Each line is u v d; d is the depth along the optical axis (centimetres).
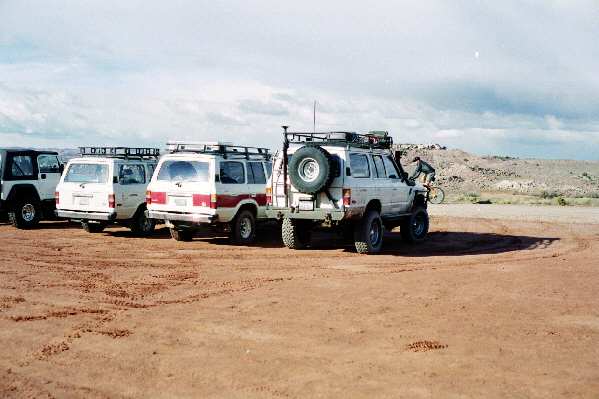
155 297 839
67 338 637
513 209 2603
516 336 653
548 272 1059
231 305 790
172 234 1463
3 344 616
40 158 1717
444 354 588
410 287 914
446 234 1714
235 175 1397
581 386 505
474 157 9056
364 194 1278
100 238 1495
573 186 6562
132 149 1560
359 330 672
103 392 490
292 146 1287
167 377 523
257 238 1564
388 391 491
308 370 541
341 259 1215
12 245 1343
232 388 498
